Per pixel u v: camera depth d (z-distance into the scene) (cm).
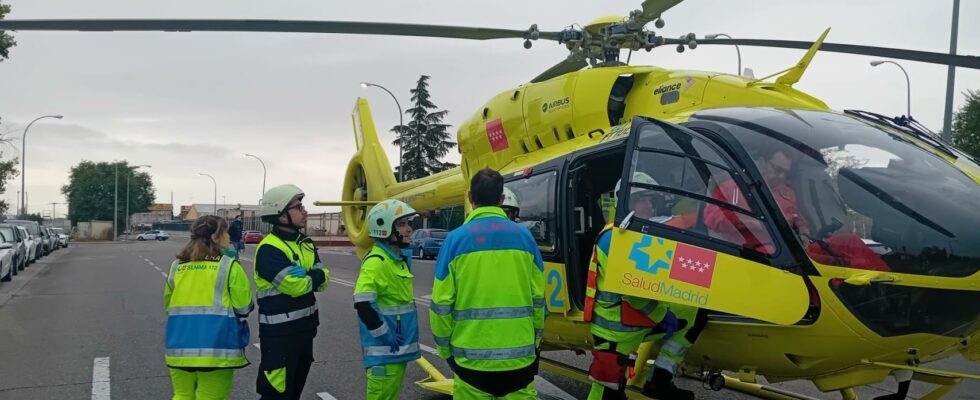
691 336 422
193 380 446
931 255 346
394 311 446
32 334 958
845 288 345
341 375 705
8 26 580
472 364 348
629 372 476
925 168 389
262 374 446
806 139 394
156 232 7638
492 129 698
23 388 648
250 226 5988
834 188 372
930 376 401
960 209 360
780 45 678
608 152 495
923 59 577
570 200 510
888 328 347
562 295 504
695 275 379
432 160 5803
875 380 386
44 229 3491
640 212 413
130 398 613
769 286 357
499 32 655
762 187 374
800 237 358
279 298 449
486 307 349
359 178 1234
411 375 698
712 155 400
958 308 347
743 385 553
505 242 358
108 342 893
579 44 672
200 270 439
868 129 420
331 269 2316
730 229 377
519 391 356
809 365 384
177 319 436
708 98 510
